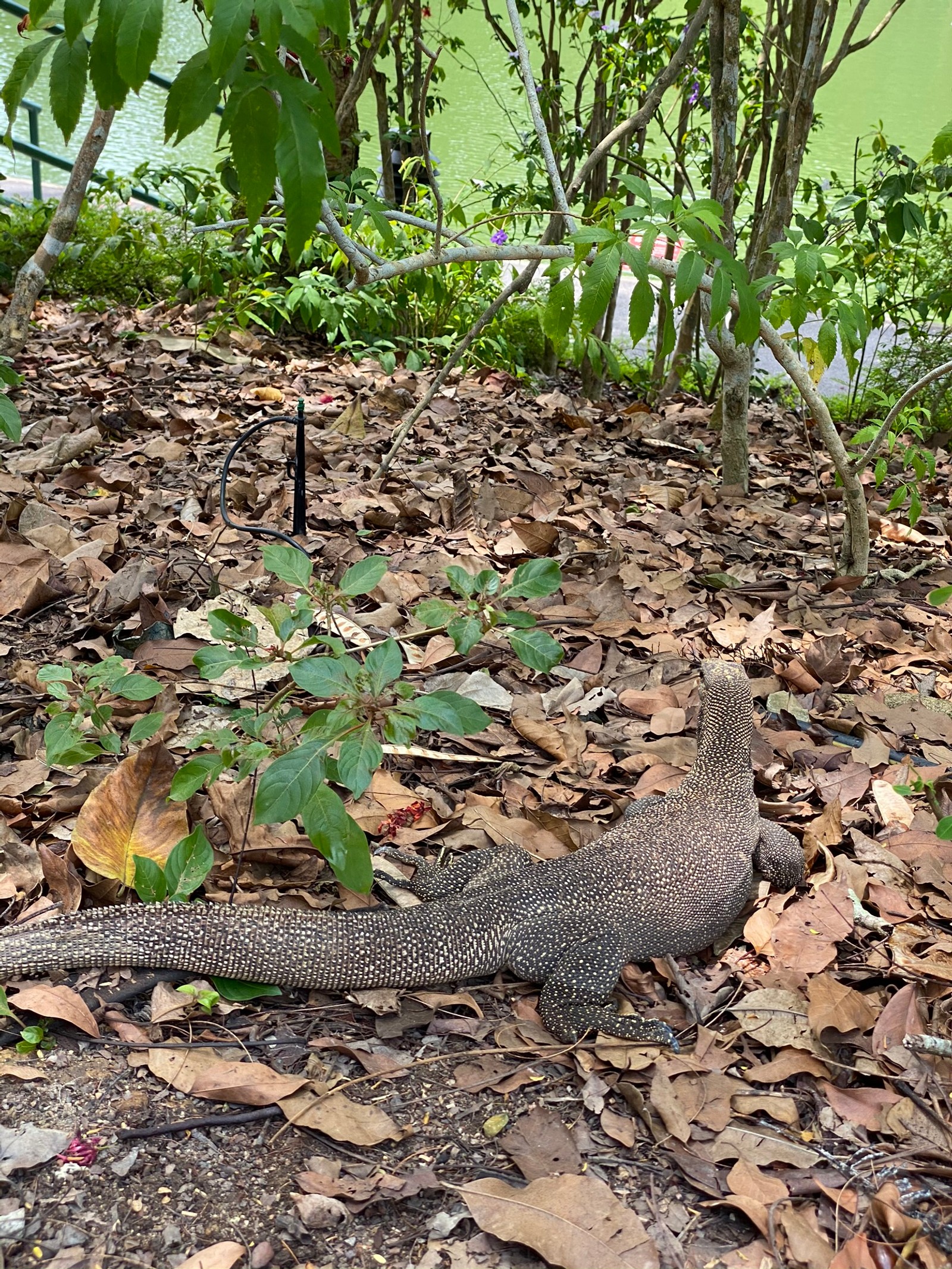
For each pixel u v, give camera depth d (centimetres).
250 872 363
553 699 468
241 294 925
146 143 1587
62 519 557
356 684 308
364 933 321
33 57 262
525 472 692
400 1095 295
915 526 729
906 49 2459
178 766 395
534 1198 262
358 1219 260
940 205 935
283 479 652
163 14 225
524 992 338
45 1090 283
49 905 336
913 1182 280
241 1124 281
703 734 391
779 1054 312
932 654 546
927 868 385
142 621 469
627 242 395
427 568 566
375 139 1473
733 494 745
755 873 394
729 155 663
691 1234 263
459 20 2173
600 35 955
